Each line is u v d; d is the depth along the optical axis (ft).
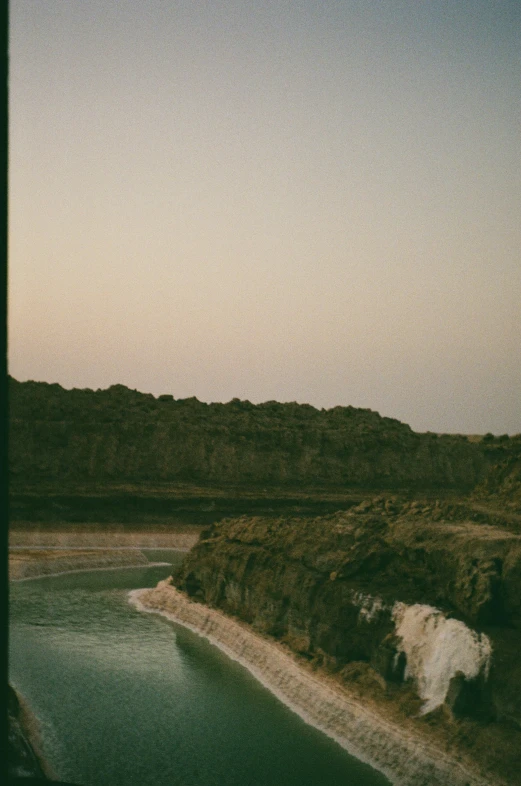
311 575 184.96
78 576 303.89
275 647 186.91
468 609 142.61
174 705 164.14
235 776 134.31
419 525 177.27
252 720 156.15
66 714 159.43
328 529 200.13
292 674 172.04
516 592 139.54
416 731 134.72
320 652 172.76
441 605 153.58
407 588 163.73
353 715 147.74
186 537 392.47
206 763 136.98
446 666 139.74
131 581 296.51
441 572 157.07
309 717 156.46
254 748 144.36
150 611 244.63
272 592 197.77
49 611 243.60
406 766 130.41
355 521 197.26
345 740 144.36
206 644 208.23
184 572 247.91
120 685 176.76
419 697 143.02
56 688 174.29
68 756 140.77
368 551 177.99
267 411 543.39
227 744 144.56
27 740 141.79
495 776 119.03
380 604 163.32
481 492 213.46
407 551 170.09
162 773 135.74
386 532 183.73
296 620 185.88
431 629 147.02
